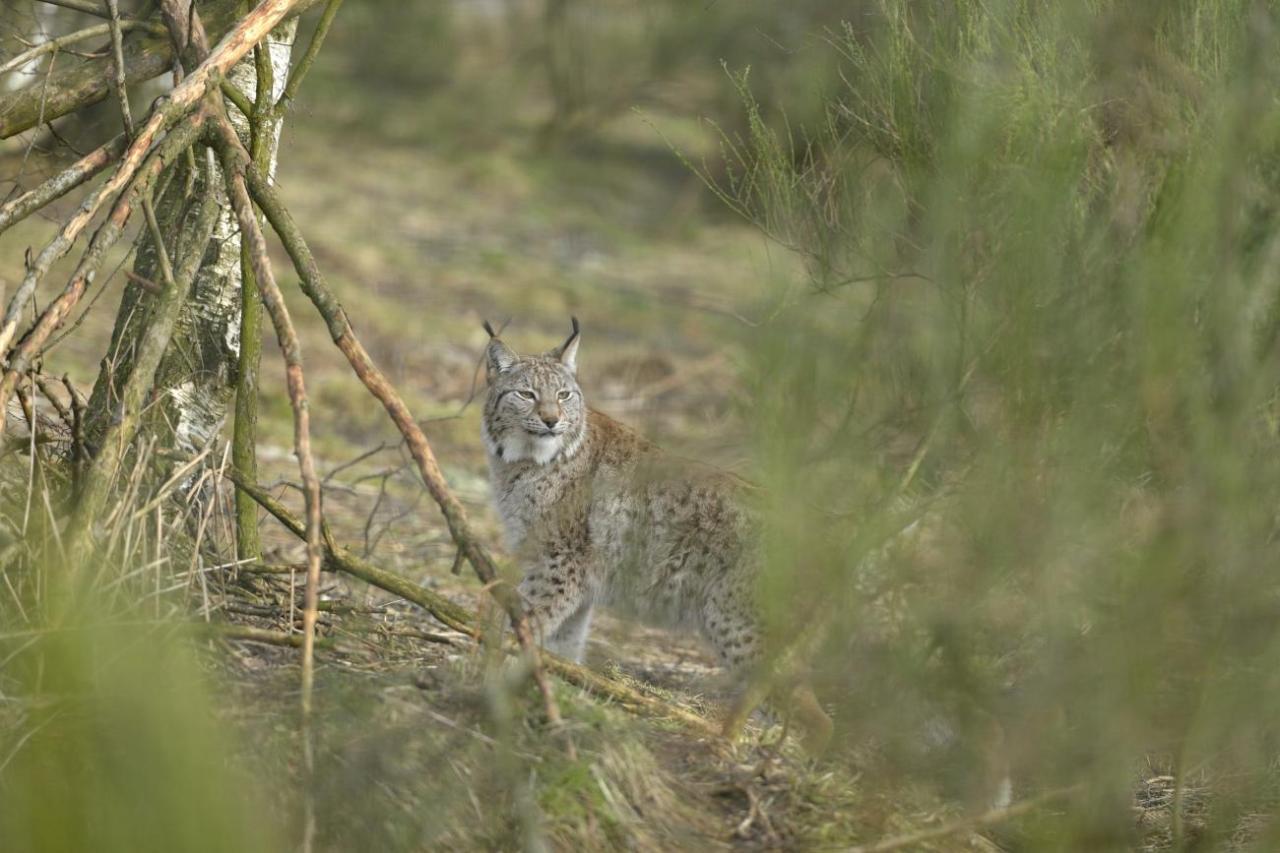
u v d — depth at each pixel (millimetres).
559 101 40344
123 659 7281
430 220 31812
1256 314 6770
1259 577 6961
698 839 7738
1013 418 7055
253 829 6691
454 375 22562
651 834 7641
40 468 8742
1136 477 7160
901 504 7723
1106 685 7129
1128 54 7391
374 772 7441
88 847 6445
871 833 7824
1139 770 9375
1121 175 7242
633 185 37844
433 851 7250
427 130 39125
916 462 7461
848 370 7566
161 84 18344
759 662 10453
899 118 8273
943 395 7367
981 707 7551
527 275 28797
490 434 12539
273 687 8055
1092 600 7176
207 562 9641
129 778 6555
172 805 6496
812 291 8234
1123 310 6891
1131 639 7023
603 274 29797
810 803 8141
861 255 8367
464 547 8133
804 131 9438
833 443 7535
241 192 8938
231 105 10766
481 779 7582
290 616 9289
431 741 7695
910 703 7656
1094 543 7133
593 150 40000
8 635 7477
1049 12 7527
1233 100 6723
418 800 7395
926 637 7500
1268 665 7191
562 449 12102
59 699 7180
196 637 8281
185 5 9734
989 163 7348
